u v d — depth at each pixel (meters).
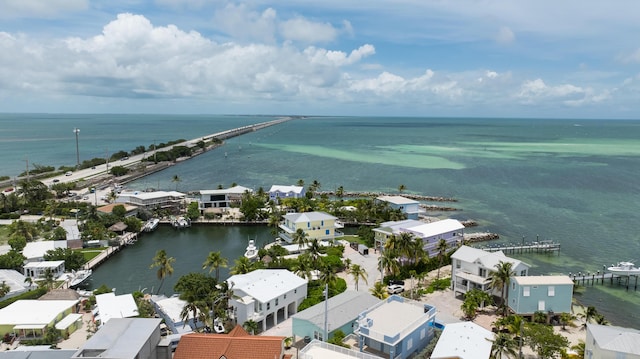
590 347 59.38
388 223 124.25
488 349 57.50
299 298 81.12
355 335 67.00
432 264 104.19
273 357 52.84
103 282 98.94
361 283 94.44
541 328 65.75
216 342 54.44
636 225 148.75
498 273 77.88
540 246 124.25
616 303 90.25
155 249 122.69
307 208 150.25
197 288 77.88
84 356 44.69
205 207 159.75
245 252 118.69
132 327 49.56
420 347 64.50
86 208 146.88
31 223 133.88
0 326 69.38
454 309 81.94
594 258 117.25
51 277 89.62
